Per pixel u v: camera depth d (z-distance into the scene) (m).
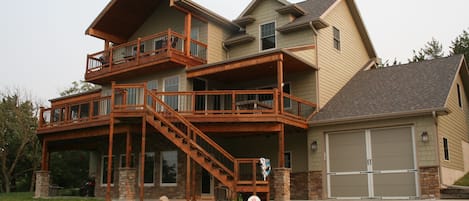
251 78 19.64
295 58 16.59
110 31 22.50
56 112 21.08
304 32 19.16
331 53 19.89
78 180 34.62
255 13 21.12
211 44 20.39
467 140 18.88
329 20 20.19
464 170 17.64
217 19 20.47
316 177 16.95
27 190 32.88
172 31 19.41
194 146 14.94
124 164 20.72
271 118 15.58
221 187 16.41
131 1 21.28
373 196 15.85
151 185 19.52
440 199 13.99
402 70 19.42
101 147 22.28
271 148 18.94
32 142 31.50
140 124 16.75
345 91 19.44
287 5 19.45
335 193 16.70
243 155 19.77
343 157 16.73
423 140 14.76
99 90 22.84
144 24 22.72
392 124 15.56
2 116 30.28
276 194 15.32
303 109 18.34
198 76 18.42
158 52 20.36
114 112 15.98
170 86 19.19
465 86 19.45
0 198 19.22
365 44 23.50
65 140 19.88
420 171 14.74
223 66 17.38
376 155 16.00
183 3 18.52
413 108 15.09
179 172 18.69
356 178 16.31
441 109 14.38
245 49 20.94
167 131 15.48
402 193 15.20
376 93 17.77
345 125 16.62
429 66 18.64
